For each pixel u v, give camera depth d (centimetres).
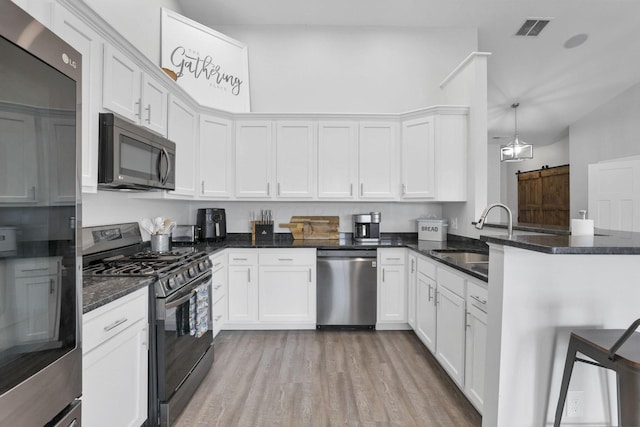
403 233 392
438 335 248
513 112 551
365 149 353
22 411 78
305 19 377
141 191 247
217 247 302
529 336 152
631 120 481
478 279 186
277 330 331
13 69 74
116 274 176
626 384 118
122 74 193
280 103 390
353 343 299
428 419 193
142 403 169
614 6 343
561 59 426
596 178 442
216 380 234
